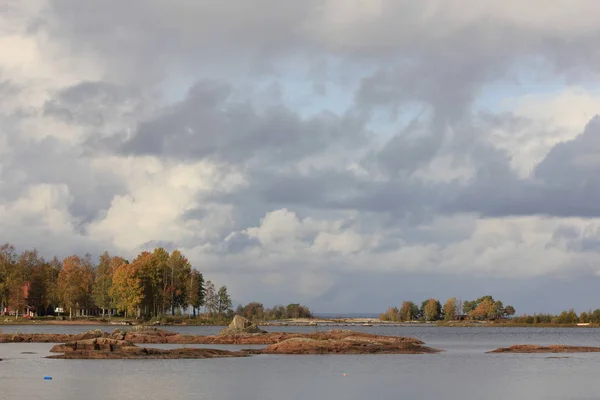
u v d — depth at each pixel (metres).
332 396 63.12
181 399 60.22
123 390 64.56
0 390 63.84
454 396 63.56
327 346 108.44
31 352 103.31
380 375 78.31
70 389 64.69
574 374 80.62
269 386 68.62
